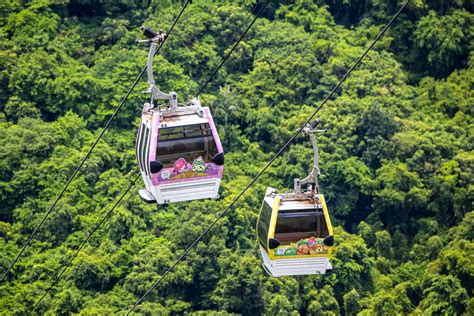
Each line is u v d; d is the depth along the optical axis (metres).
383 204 69.12
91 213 64.81
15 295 60.88
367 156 70.94
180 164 33.16
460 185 70.50
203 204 65.12
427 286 64.25
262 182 68.75
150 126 33.12
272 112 71.75
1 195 65.12
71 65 71.81
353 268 64.50
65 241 63.88
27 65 70.12
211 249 62.56
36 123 67.94
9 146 66.19
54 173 65.81
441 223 69.75
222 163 33.41
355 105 72.69
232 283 60.97
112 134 69.69
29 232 64.19
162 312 60.09
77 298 60.53
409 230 69.50
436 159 71.06
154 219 65.00
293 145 70.38
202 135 33.16
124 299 60.97
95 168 66.69
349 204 69.31
